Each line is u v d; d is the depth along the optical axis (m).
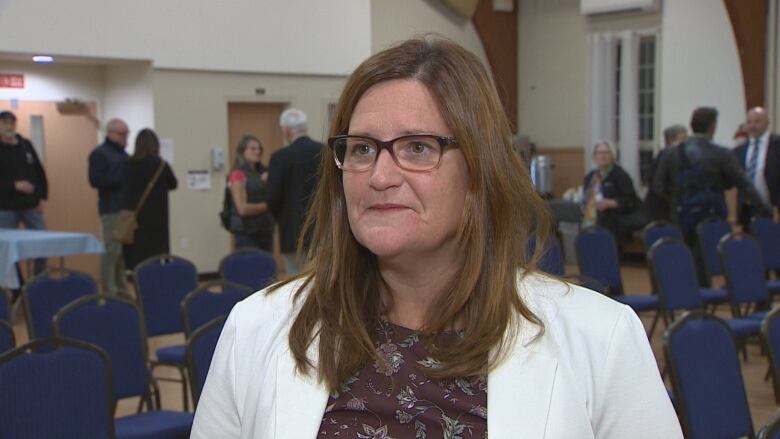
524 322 1.10
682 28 10.55
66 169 9.61
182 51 9.44
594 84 11.62
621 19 11.45
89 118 9.77
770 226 6.70
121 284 7.65
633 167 11.32
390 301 1.18
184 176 9.57
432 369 1.09
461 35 12.44
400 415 1.09
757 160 7.84
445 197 1.09
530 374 1.07
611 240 6.12
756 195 6.82
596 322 1.10
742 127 8.70
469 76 1.11
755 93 9.88
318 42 10.45
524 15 12.69
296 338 1.14
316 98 10.53
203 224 9.74
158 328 5.00
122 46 9.03
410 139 1.08
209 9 9.59
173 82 9.43
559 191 12.46
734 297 5.53
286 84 10.28
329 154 1.20
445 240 1.13
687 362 3.05
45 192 8.05
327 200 1.21
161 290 5.02
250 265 5.46
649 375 1.09
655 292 5.96
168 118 9.41
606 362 1.08
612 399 1.07
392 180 1.08
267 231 6.88
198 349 3.41
